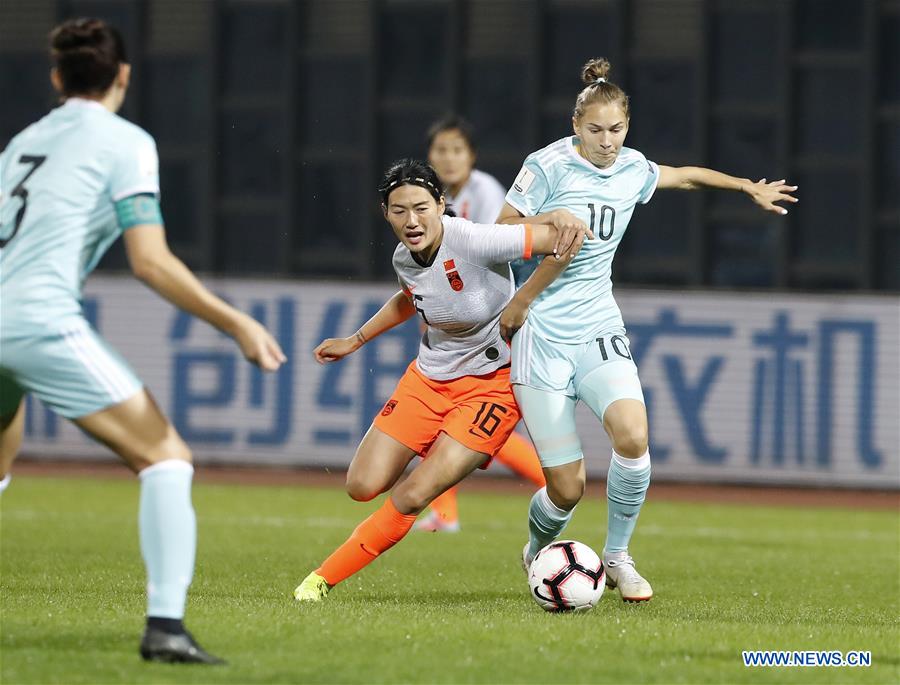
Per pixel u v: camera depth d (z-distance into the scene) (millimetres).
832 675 16875
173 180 69688
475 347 23844
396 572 29594
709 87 65062
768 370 56031
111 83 16812
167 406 59281
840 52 64375
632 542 38594
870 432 55438
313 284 58156
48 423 59844
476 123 67188
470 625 19250
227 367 58688
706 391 56281
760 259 65125
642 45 65750
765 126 64875
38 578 26969
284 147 68562
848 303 55625
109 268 71625
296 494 51750
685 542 38938
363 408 57656
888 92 64125
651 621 20609
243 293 58688
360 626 18844
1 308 15875
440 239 22938
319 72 68500
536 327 23750
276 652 17000
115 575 27812
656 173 24531
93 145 16203
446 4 67250
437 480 23375
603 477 57344
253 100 68938
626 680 16062
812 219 64750
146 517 16188
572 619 20562
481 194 35750
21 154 16500
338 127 68250
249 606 21031
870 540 41094
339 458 57688
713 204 65375
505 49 66875
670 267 65625
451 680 15797
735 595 27062
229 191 69250
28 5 70500
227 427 58688
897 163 64062
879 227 64125
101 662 16125
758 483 55906
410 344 57375
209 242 69000
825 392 55688
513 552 34375
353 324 57844
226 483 55250
